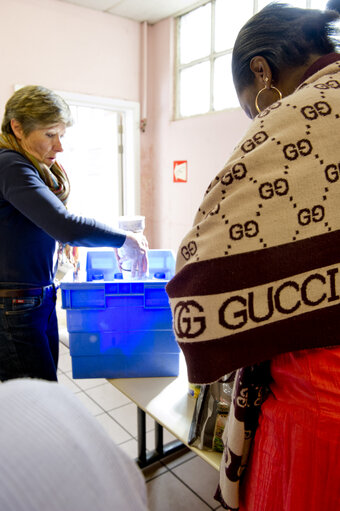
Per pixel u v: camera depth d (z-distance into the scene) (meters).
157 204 4.16
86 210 4.52
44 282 1.42
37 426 0.31
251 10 3.05
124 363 1.45
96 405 2.37
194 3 3.41
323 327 0.63
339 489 0.67
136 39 3.82
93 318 1.38
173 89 3.82
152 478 1.79
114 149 4.11
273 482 0.73
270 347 0.64
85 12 3.46
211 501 1.66
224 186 0.66
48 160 1.45
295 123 0.64
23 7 3.14
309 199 0.62
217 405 1.10
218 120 3.36
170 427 1.20
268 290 0.62
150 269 1.75
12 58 3.16
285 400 0.72
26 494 0.26
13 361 1.40
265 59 0.76
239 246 0.63
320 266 0.62
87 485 0.30
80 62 3.50
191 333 0.66
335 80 0.68
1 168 1.28
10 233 1.33
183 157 3.76
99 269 1.71
